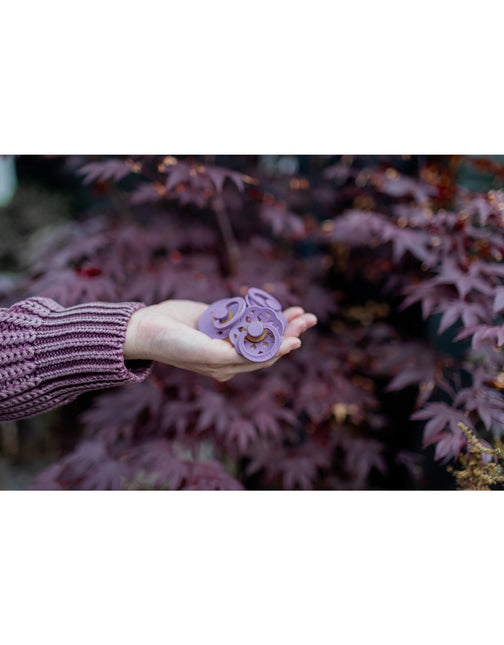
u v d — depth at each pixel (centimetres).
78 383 61
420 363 76
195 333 60
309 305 90
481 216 68
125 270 85
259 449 83
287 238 98
